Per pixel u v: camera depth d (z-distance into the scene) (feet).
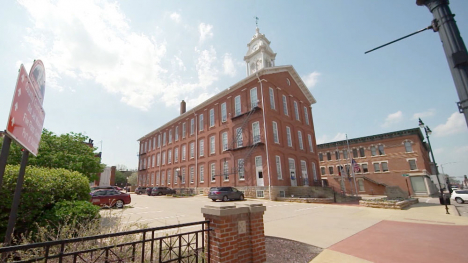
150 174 156.15
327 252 19.29
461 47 11.40
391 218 37.63
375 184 123.95
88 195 26.78
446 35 11.99
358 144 141.90
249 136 86.69
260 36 117.70
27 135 11.51
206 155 105.40
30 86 11.60
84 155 50.14
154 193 106.22
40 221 18.84
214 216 14.08
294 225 31.32
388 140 132.16
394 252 19.40
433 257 18.16
